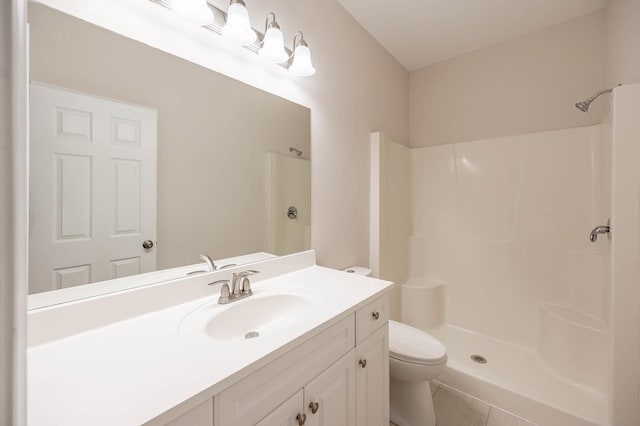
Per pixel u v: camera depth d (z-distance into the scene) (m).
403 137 2.55
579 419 1.34
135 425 0.46
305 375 0.79
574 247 1.86
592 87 1.86
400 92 2.50
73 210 0.80
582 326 1.61
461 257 2.31
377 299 1.14
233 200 1.20
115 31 0.86
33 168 0.73
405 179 2.49
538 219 1.99
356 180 1.92
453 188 2.36
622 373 1.25
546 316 1.83
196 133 1.07
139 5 0.91
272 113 1.35
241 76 1.21
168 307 0.95
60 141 0.77
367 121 2.04
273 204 1.36
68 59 0.78
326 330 0.87
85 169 0.82
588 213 1.81
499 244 2.13
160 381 0.56
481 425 1.46
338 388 0.92
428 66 2.56
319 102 1.60
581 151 1.84
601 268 1.68
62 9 0.77
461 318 2.30
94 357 0.65
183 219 1.04
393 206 2.27
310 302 1.04
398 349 1.38
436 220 2.45
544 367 1.80
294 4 1.42
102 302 0.81
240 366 0.62
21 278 0.24
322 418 0.85
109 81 0.86
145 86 0.93
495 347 2.04
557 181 1.92
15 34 0.23
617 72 1.56
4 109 0.23
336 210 1.74
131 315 0.87
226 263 1.17
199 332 0.79
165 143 0.99
